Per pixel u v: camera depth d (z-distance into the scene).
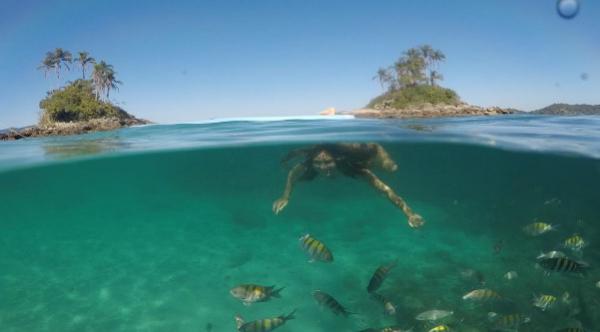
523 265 8.99
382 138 15.56
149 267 9.79
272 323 4.96
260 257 10.15
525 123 17.83
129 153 15.77
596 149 13.34
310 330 6.48
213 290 8.14
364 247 10.79
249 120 21.48
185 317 7.07
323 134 15.95
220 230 13.55
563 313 6.65
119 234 14.67
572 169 18.47
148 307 7.52
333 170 8.24
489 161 20.25
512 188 28.42
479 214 15.80
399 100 40.03
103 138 18.80
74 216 22.61
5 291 8.64
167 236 13.27
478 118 22.38
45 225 20.55
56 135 23.97
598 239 12.38
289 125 17.64
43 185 20.28
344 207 17.31
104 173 20.41
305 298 7.61
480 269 8.79
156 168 21.33
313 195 20.86
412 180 28.80
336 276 8.65
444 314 5.27
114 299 7.95
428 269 8.88
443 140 15.48
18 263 10.89
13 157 14.41
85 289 8.54
